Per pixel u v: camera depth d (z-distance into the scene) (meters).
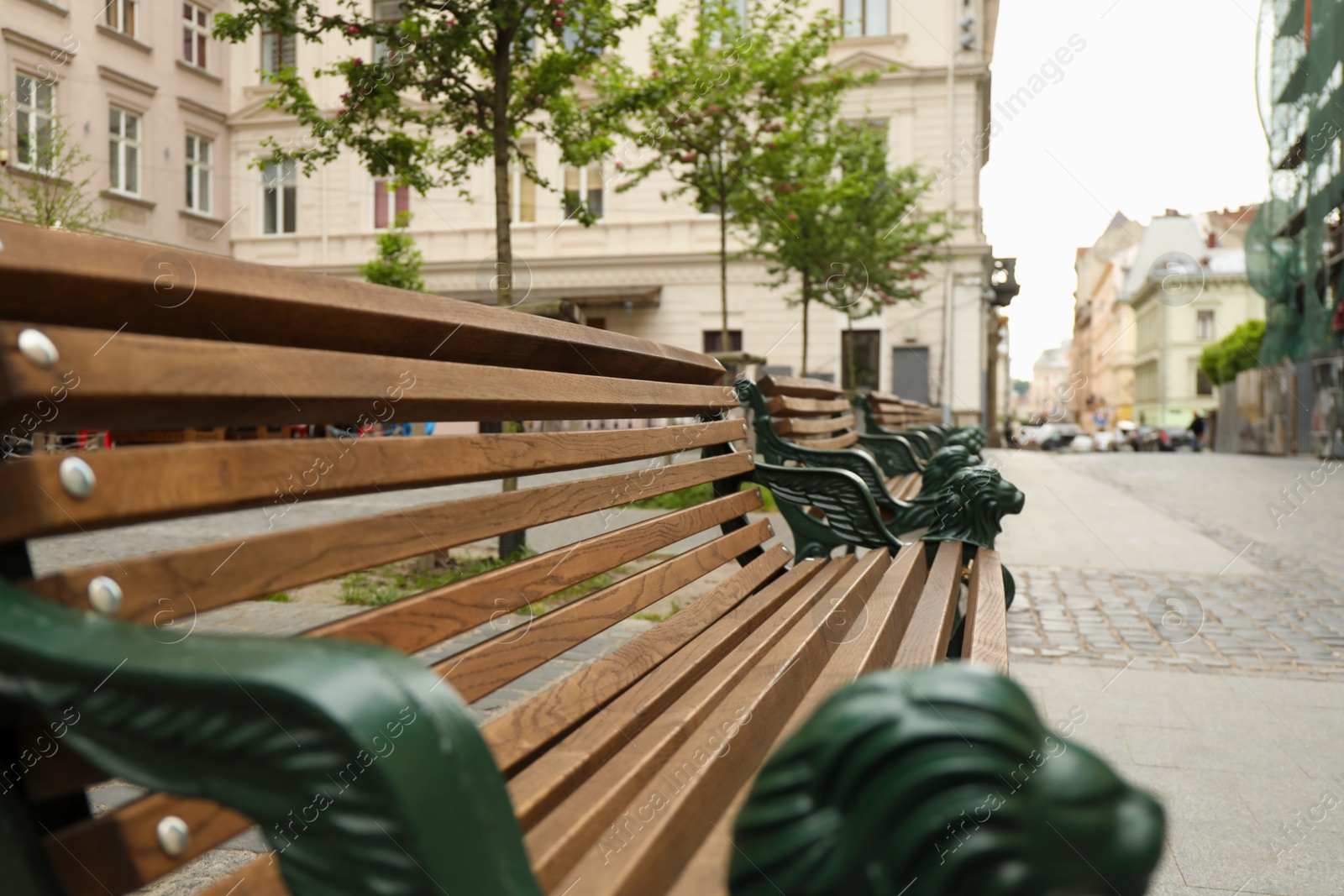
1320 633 4.33
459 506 1.22
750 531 2.51
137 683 0.55
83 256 0.72
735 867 0.48
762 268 21.95
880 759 0.45
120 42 16.69
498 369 1.34
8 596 0.62
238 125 19.08
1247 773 2.65
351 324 1.06
